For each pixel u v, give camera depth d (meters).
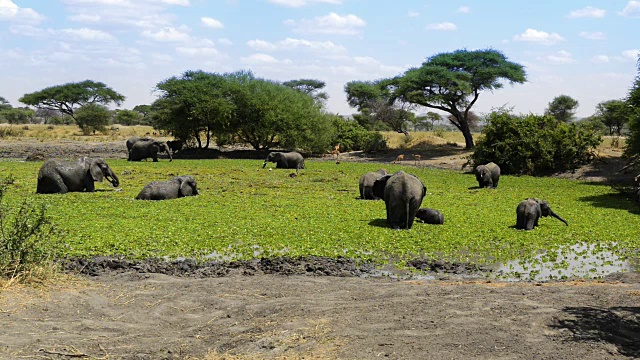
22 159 48.75
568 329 8.74
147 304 10.66
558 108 89.44
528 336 8.45
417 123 119.25
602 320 9.15
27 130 88.81
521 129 42.69
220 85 59.00
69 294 10.90
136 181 32.09
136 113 125.31
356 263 14.63
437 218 20.03
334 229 18.61
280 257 14.70
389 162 53.75
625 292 10.99
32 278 11.30
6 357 8.02
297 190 29.55
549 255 15.81
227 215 20.98
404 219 18.95
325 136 60.09
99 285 11.82
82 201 23.50
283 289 11.78
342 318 9.43
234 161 50.00
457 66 62.00
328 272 13.82
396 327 8.95
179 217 20.34
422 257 15.35
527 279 13.48
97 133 88.19
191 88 57.81
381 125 91.50
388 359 7.78
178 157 55.34
